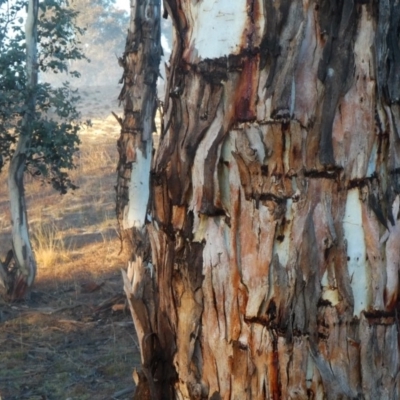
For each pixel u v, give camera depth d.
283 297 1.76
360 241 1.79
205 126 1.81
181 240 1.88
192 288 1.87
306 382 1.77
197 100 1.82
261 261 1.77
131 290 2.22
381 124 1.78
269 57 1.73
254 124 1.75
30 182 15.37
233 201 1.80
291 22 1.72
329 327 1.78
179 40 1.90
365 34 1.75
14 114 8.04
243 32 1.75
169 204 1.91
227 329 1.83
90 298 8.24
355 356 1.79
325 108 1.74
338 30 1.74
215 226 1.83
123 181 6.69
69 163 8.53
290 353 1.77
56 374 5.79
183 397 1.94
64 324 7.17
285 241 1.76
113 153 17.55
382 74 1.77
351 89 1.75
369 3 1.74
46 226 12.29
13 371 5.90
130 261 6.34
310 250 1.76
